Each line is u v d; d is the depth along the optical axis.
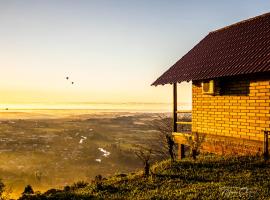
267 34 15.08
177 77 17.11
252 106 14.07
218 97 15.98
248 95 14.27
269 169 12.17
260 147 13.69
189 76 16.05
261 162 12.90
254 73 12.98
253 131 14.03
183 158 16.88
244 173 12.12
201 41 20.73
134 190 12.11
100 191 12.91
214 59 16.36
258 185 10.69
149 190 11.89
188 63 18.31
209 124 16.59
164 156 21.53
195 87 17.62
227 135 15.45
